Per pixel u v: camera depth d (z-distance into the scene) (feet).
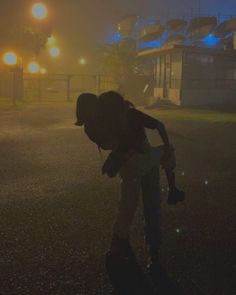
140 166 10.27
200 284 9.93
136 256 11.50
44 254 11.59
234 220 14.42
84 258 11.35
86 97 10.15
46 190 18.51
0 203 16.44
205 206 16.06
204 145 31.22
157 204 11.11
